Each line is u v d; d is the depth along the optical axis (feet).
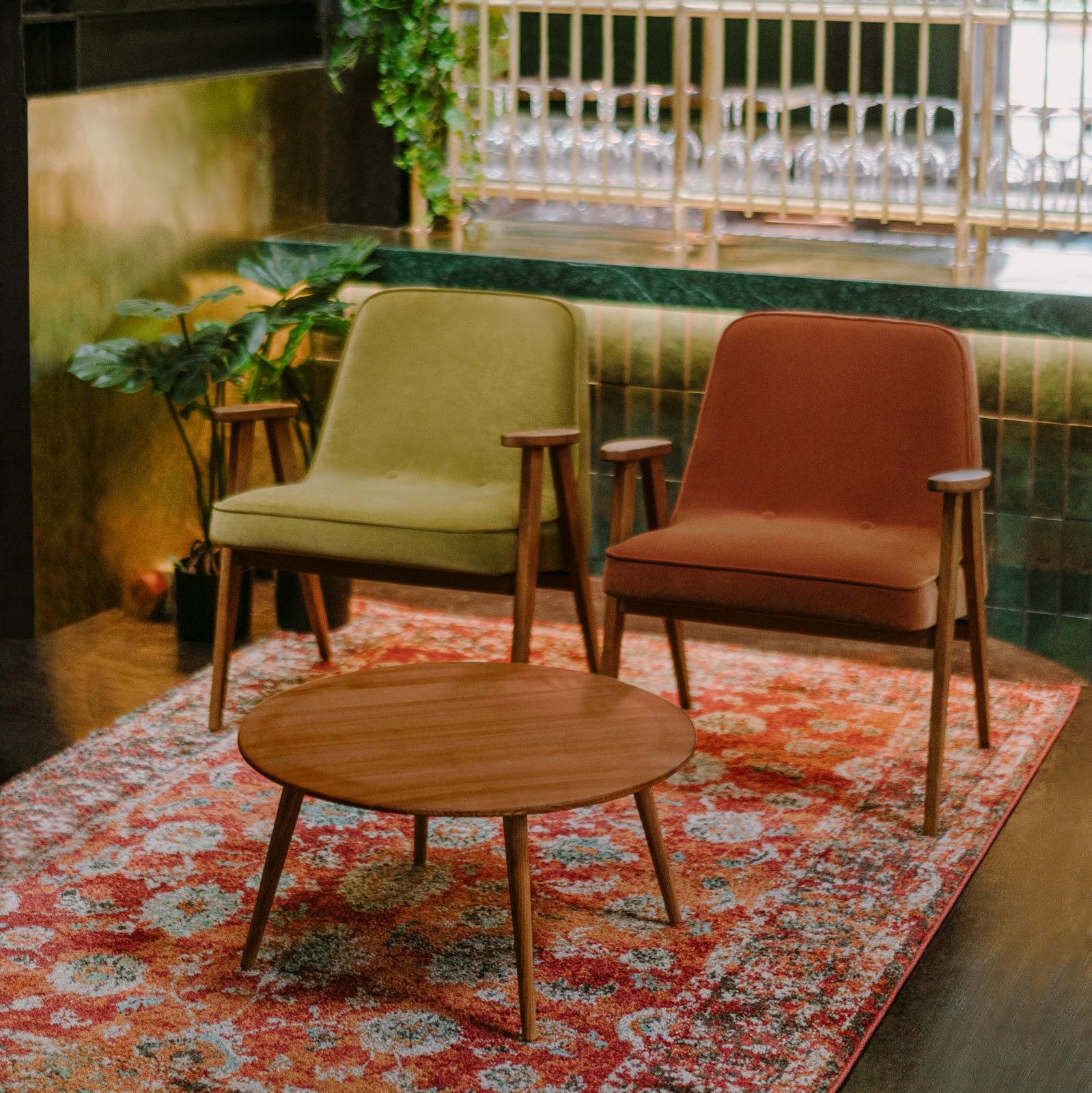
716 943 9.49
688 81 18.07
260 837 10.80
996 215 15.80
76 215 14.21
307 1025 8.60
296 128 17.52
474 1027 8.60
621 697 9.66
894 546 11.44
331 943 9.45
